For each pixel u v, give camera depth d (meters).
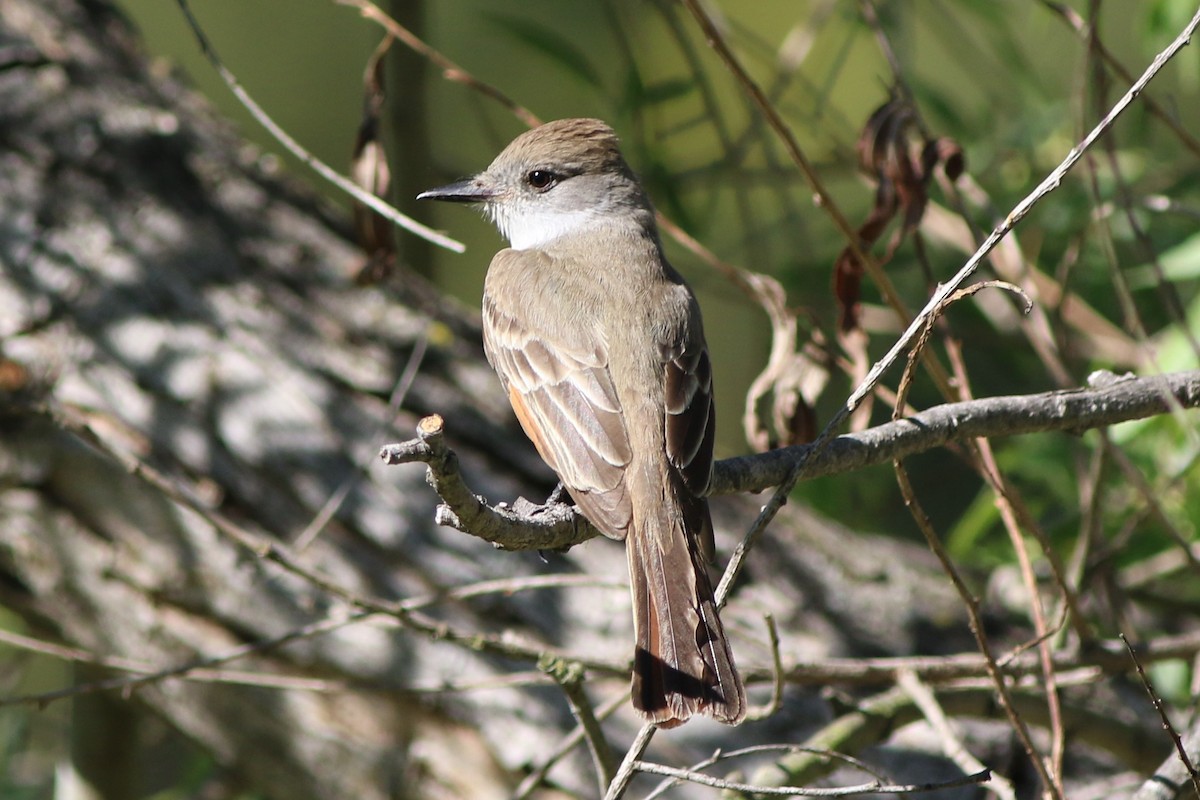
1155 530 10.49
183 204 10.91
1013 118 12.80
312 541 9.41
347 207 15.01
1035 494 11.95
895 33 12.46
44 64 11.54
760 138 12.27
